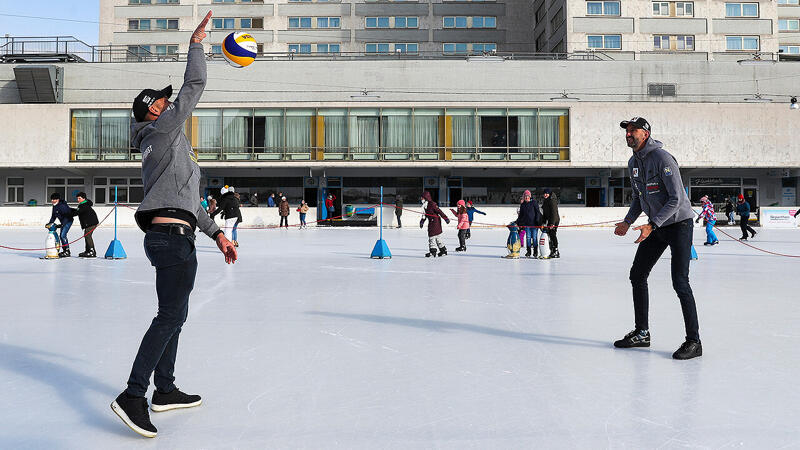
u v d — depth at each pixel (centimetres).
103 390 335
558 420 286
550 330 501
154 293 722
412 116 3550
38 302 651
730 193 3766
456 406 306
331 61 3628
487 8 5325
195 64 282
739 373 368
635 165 433
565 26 4491
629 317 561
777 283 825
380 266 1083
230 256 303
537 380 353
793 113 3541
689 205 415
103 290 749
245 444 256
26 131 3475
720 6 4566
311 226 3209
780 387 338
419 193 3756
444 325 522
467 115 3559
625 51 4409
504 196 3778
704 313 581
